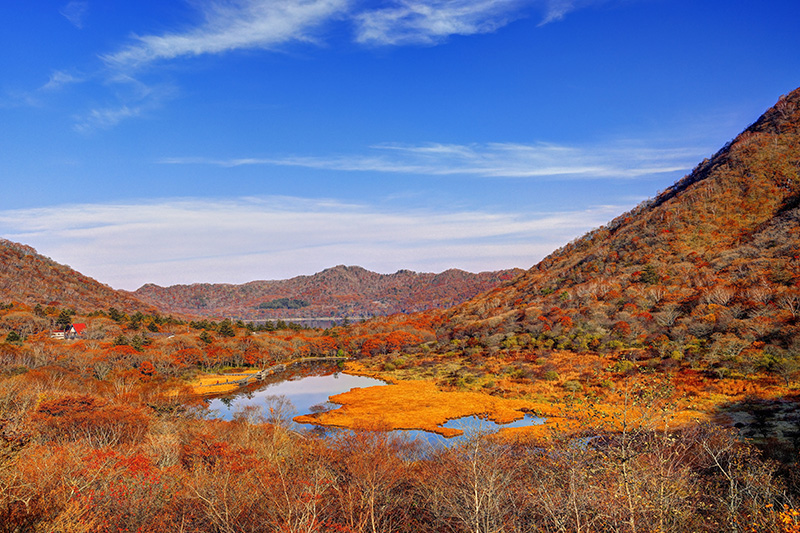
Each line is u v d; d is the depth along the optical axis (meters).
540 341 92.44
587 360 75.75
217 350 107.38
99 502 18.25
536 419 52.94
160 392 60.41
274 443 33.19
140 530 17.56
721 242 120.25
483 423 52.84
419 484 25.41
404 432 50.25
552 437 18.22
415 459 35.38
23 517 13.47
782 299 74.25
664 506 14.62
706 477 20.23
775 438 35.00
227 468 23.94
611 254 141.75
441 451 33.66
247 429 35.50
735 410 45.09
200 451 30.02
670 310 87.38
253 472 23.91
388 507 22.30
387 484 25.08
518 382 70.50
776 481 19.95
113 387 63.91
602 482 15.29
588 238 192.62
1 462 15.53
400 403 64.88
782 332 63.81
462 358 97.25
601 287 113.88
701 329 75.19
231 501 19.16
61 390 51.00
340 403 68.12
